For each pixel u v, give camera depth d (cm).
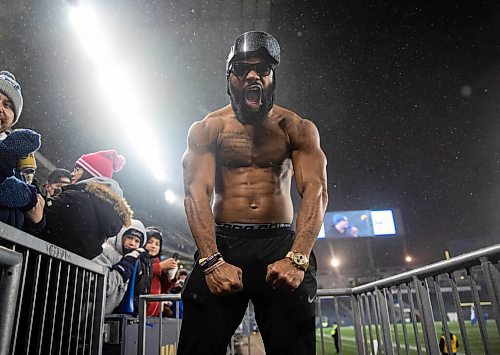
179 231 2447
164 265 432
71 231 215
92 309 201
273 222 143
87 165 276
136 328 287
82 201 223
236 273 121
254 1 935
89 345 197
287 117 154
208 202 136
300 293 131
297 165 147
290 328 130
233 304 134
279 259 135
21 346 141
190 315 133
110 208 239
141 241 320
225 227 142
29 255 146
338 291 316
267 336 132
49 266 155
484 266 157
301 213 134
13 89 184
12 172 156
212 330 130
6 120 185
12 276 128
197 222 131
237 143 149
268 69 139
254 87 136
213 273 122
